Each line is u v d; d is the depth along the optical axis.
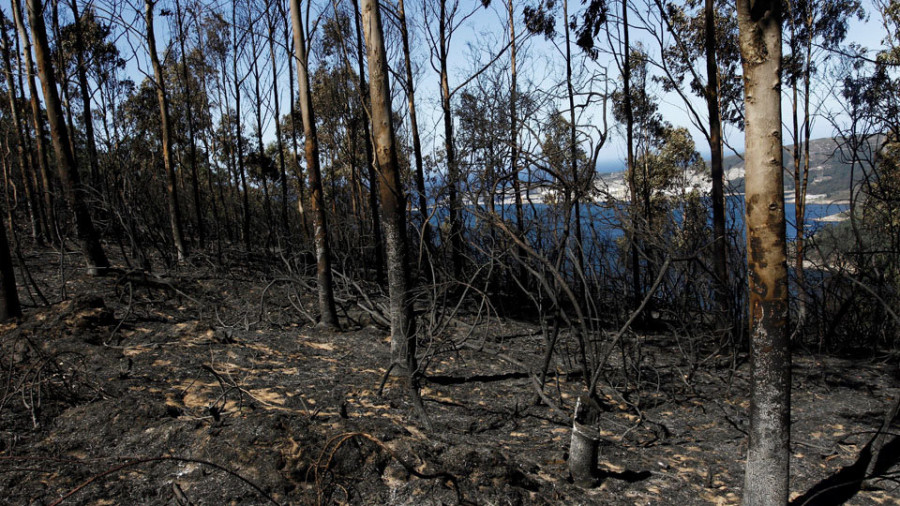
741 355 7.63
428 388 6.04
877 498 4.08
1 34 13.48
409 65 11.59
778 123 2.94
